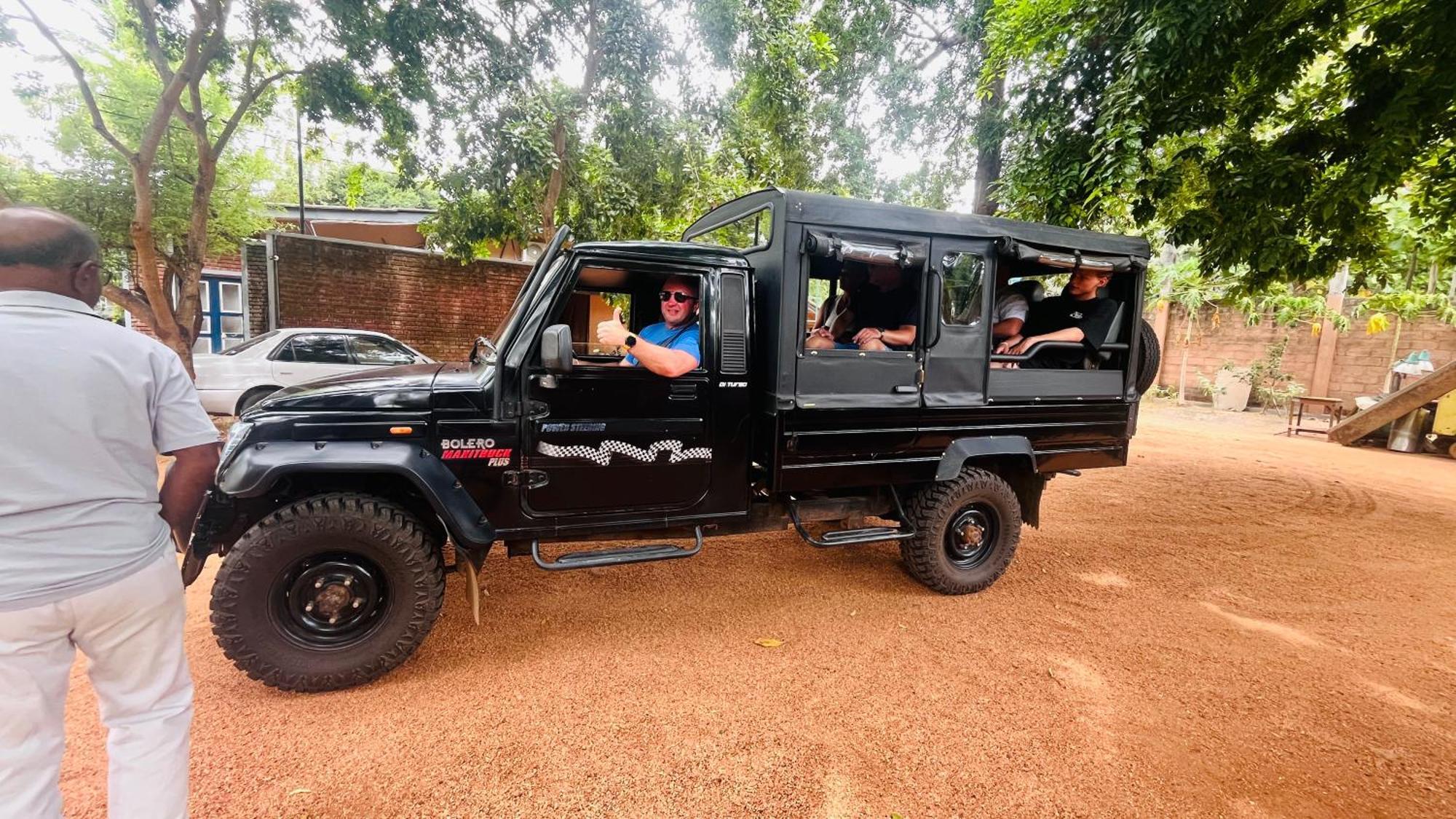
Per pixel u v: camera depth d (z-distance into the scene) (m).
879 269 3.90
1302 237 6.83
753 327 3.40
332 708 2.60
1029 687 2.92
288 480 2.80
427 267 11.73
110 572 1.52
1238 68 6.21
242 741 2.36
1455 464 9.30
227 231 11.76
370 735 2.43
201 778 2.16
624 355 3.84
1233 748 2.53
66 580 1.45
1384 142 5.68
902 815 2.10
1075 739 2.54
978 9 10.02
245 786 2.13
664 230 10.03
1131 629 3.59
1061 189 6.55
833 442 3.49
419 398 2.85
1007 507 4.04
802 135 10.30
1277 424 13.11
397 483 2.95
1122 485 7.38
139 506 1.62
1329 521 6.09
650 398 3.18
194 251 8.36
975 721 2.64
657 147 8.76
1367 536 5.60
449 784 2.18
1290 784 2.32
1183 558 4.86
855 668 3.04
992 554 4.10
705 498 3.39
